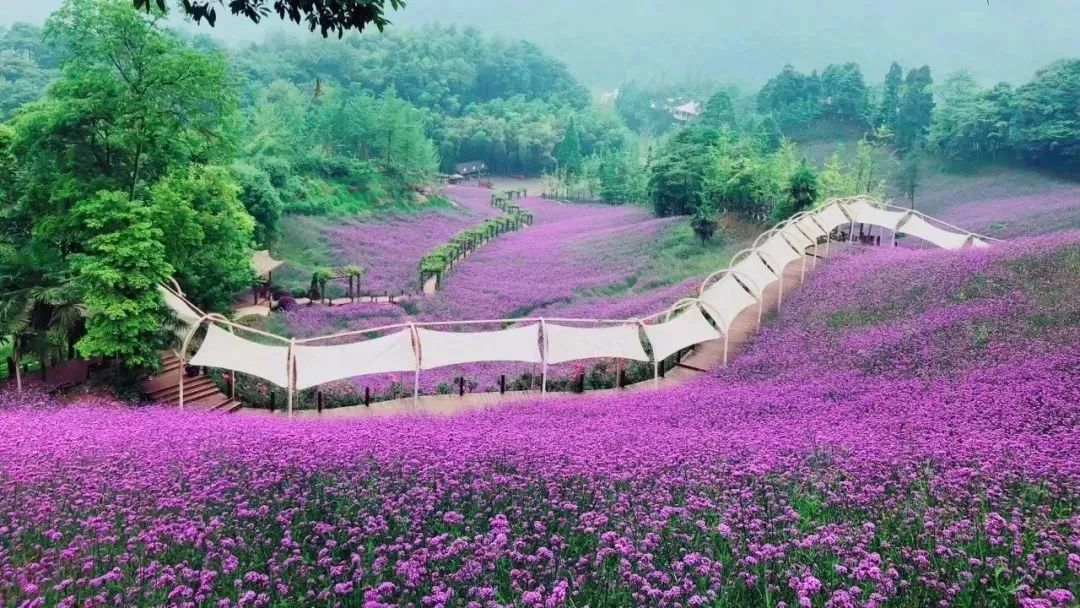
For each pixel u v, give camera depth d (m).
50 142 28.33
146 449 14.25
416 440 14.77
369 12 10.74
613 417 20.22
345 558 9.14
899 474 11.98
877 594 7.41
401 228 77.69
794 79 151.75
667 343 28.11
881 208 52.28
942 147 98.19
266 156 72.69
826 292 35.09
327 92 122.31
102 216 25.62
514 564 8.78
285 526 9.91
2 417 19.59
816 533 9.35
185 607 7.73
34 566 8.76
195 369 29.28
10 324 24.33
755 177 61.59
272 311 44.75
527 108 179.88
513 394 27.53
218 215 32.12
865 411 18.75
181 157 30.75
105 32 27.50
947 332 24.30
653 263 55.09
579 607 7.77
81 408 21.95
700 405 21.19
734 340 32.44
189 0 10.42
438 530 9.94
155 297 26.28
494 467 12.75
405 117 98.06
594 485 11.66
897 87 134.50
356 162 87.75
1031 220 60.72
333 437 15.11
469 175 151.88
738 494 11.26
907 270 33.75
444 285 54.34
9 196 29.55
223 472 12.44
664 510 9.95
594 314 41.97
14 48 149.38
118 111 27.72
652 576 8.29
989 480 11.27
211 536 9.63
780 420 18.45
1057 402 16.34
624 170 117.12
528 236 77.75
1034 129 86.94
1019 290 26.69
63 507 10.92
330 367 24.73
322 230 68.12
